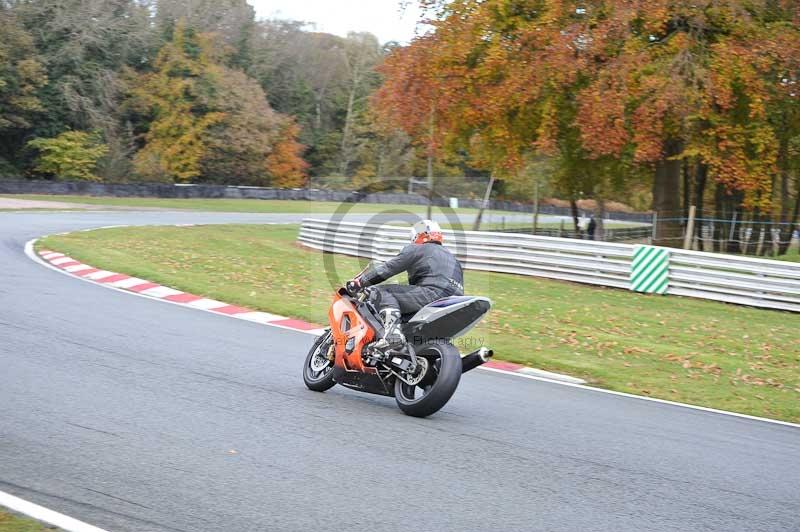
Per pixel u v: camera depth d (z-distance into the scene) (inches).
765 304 660.1
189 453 224.5
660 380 404.5
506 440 261.9
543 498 208.2
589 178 1258.6
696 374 425.1
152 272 633.0
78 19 2338.8
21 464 207.3
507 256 796.6
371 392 301.1
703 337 530.0
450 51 1051.9
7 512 175.3
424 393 293.9
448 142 1186.0
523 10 1059.3
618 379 398.3
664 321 578.2
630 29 993.5
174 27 2554.1
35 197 1656.0
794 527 201.0
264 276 676.7
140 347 369.1
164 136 2463.1
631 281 720.3
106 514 179.2
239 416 267.0
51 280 565.9
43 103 2253.9
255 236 1073.5
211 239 957.2
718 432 303.4
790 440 301.7
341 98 3026.6
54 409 258.5
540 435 272.8
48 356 334.0
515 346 458.6
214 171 2524.6
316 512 187.5
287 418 269.0
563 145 1161.4
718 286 683.4
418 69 1084.5
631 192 1521.9
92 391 284.5
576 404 331.9
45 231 930.1
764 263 660.7
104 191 1849.2
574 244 754.2
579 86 1031.6
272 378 330.3
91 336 384.2
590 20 989.2
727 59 927.7
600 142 956.6
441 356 281.3
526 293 669.3
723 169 977.5
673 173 1127.6
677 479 234.5
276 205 2062.0
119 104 2469.2
